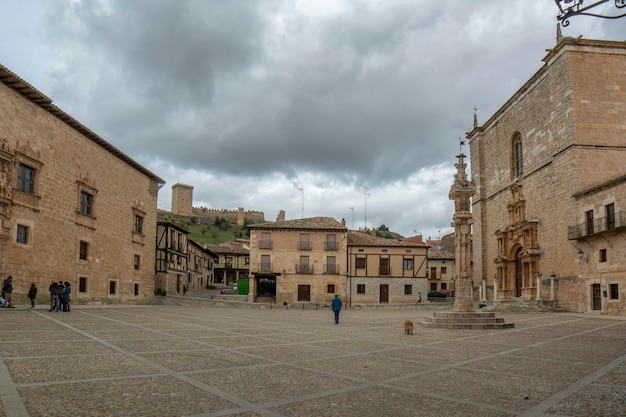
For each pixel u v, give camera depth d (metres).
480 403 7.01
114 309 32.09
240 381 8.29
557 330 21.05
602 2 6.90
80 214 35.06
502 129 51.72
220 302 45.31
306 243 56.75
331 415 6.26
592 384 8.48
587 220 36.09
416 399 7.21
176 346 12.86
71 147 34.16
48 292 31.17
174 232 57.09
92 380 7.95
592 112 38.47
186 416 6.03
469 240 24.31
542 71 43.03
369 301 57.00
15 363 9.21
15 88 28.27
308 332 18.84
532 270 43.44
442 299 64.44
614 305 33.00
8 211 27.62
